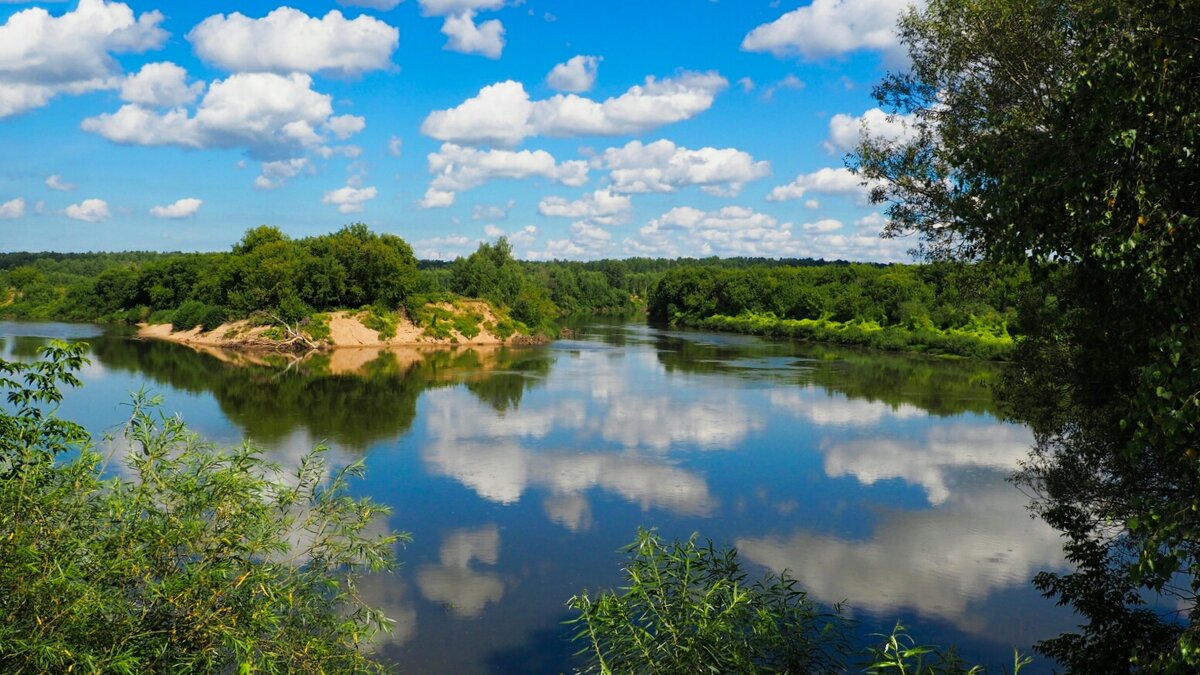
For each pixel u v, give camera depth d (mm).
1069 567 18297
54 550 6488
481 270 87375
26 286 106312
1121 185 6172
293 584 7746
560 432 32531
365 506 8969
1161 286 6207
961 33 12297
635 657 7195
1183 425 5410
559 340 81062
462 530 20594
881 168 13914
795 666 7762
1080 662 8875
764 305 100875
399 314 75312
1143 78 5953
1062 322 11797
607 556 18891
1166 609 14484
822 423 34594
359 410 37031
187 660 6547
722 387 45281
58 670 6062
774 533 20562
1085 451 11797
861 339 75125
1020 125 9164
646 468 26906
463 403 39375
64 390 40344
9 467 7008
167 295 84812
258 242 84062
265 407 37469
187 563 7164
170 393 40938
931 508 22703
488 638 14844
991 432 32875
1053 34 10375
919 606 16188
